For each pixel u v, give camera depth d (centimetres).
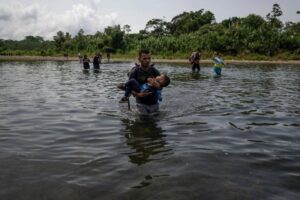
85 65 2712
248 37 5572
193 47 5903
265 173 414
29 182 385
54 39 8438
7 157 473
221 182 384
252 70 2666
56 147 525
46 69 2817
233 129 639
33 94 1134
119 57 6406
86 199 344
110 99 1009
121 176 403
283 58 5059
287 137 585
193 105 891
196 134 600
